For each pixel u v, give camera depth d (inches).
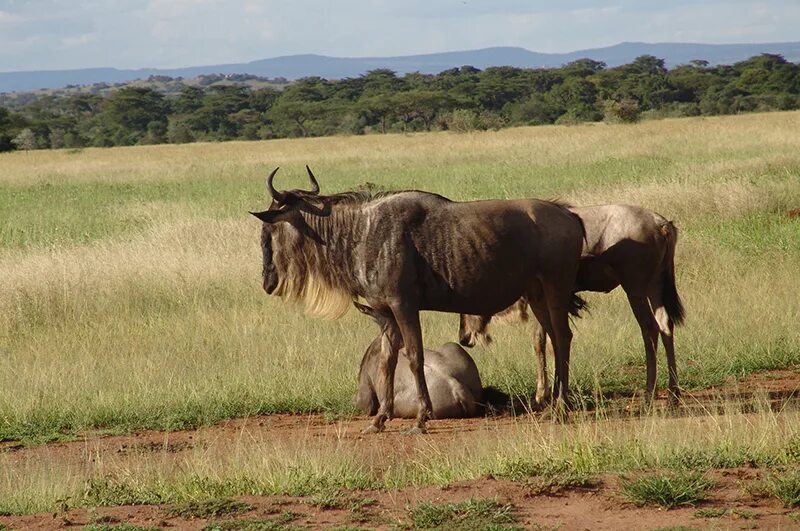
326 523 765.3
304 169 5324.8
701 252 2064.5
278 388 1366.9
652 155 4680.1
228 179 4928.6
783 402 1198.3
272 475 929.5
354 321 1710.1
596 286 1344.7
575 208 1333.7
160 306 1854.1
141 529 754.8
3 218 3499.0
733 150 4712.1
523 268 1202.6
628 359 1485.0
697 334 1531.7
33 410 1309.1
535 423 1087.6
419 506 762.2
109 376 1433.3
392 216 1202.6
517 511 764.6
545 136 6752.0
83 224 3216.0
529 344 1528.1
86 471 1053.8
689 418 1063.6
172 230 2470.5
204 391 1352.1
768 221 2513.5
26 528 789.2
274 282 1280.8
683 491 770.2
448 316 1755.7
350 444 1112.2
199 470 965.8
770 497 773.9
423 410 1182.3
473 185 3769.7
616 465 888.3
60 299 1831.9
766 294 1721.2
